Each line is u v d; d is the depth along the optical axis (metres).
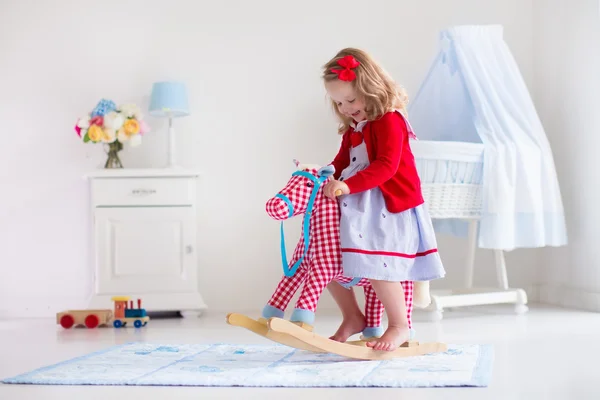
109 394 1.64
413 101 3.61
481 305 3.75
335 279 2.04
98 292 3.61
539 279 4.02
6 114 3.94
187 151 3.97
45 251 3.92
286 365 1.96
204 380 1.75
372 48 4.02
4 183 3.93
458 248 4.00
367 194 2.01
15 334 3.03
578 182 3.64
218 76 3.99
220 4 4.00
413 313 3.47
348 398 1.56
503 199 3.26
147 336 2.85
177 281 3.63
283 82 3.99
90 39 3.97
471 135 3.55
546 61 3.93
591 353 2.20
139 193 3.63
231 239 3.97
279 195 1.96
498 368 1.94
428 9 4.02
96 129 3.66
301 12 4.01
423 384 1.68
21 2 3.96
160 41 3.98
